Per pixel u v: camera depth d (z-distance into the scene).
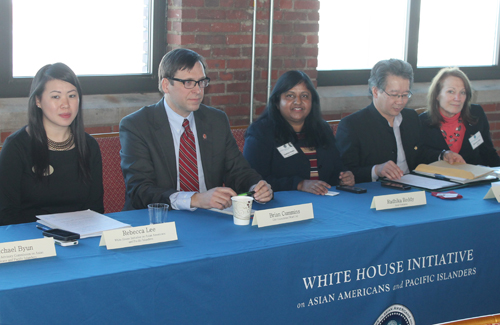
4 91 3.06
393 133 2.76
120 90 3.43
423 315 1.79
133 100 3.38
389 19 4.34
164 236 1.54
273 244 1.51
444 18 4.55
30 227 1.63
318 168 2.53
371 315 1.69
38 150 1.94
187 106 2.13
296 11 3.71
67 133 2.02
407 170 2.84
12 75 3.09
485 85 4.67
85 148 2.03
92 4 3.29
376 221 1.75
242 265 1.44
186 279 1.37
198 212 1.86
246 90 3.67
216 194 1.81
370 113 2.76
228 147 2.34
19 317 1.18
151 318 1.33
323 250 1.57
